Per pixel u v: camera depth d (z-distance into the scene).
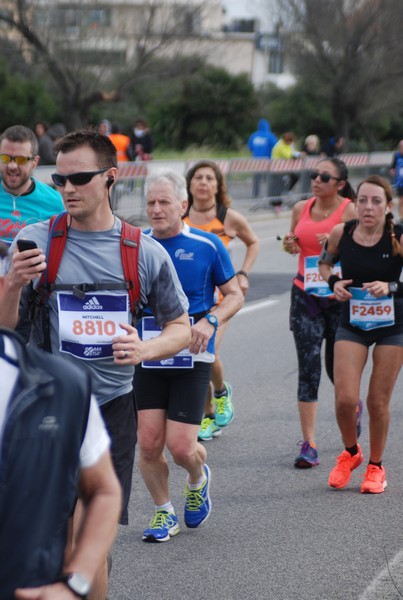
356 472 11.29
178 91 71.19
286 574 8.37
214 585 8.15
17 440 3.87
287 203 41.59
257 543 9.09
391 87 66.19
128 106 70.19
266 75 106.44
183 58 56.47
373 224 10.20
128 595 7.94
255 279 25.97
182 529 9.48
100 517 4.25
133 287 6.69
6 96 57.88
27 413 3.90
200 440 12.53
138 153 48.69
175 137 71.56
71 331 6.65
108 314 6.68
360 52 65.38
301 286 11.63
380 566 8.52
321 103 71.56
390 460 11.63
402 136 74.94
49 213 10.52
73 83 53.59
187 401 8.94
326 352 11.91
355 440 10.73
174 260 9.58
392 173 37.53
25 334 6.87
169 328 6.86
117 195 32.41
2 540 3.87
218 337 12.23
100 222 6.68
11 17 51.19
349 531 9.38
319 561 8.64
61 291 6.65
